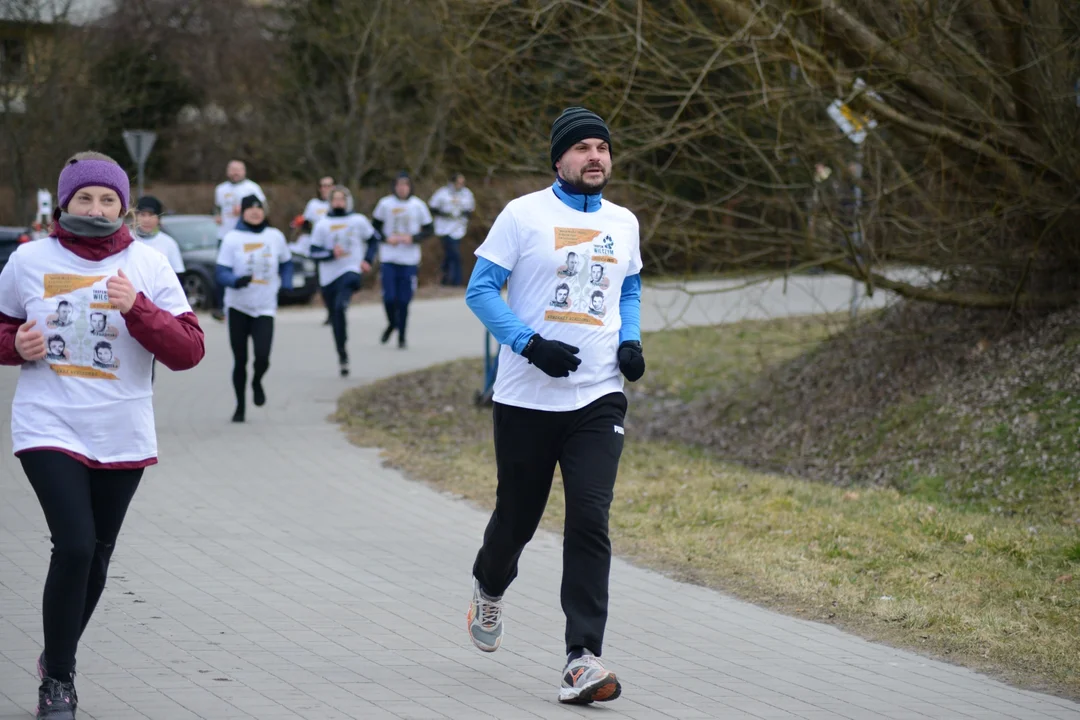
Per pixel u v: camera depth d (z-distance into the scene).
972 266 13.25
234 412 15.20
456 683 6.26
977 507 10.62
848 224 12.92
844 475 12.33
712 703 6.11
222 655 6.58
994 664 6.95
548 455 6.05
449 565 8.95
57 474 5.25
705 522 10.19
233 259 14.20
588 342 6.01
